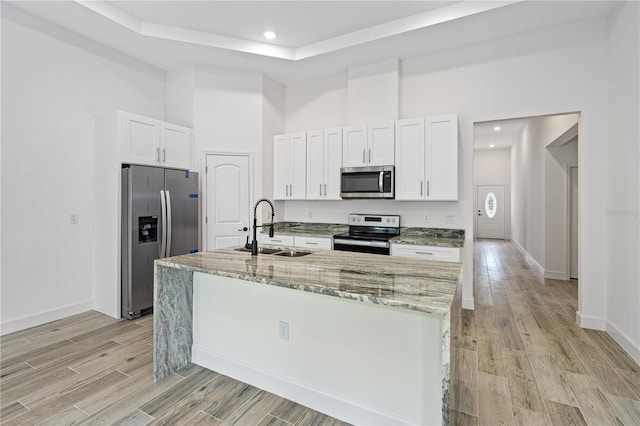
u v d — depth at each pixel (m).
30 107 3.07
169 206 3.58
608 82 3.00
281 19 3.37
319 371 1.85
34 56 3.10
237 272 1.78
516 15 3.03
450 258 3.23
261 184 4.49
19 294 3.01
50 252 3.23
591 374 2.25
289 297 1.95
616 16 2.83
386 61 3.98
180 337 2.32
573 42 3.16
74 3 2.91
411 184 3.65
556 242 5.09
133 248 3.31
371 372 1.69
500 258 6.94
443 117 3.49
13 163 2.96
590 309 3.08
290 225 4.86
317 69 4.35
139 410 1.85
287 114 4.93
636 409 1.87
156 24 3.48
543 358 2.48
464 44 3.62
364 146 3.89
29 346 2.67
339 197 4.08
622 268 2.70
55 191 3.26
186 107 4.25
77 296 3.45
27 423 1.73
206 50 3.80
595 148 3.05
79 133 3.47
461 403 1.92
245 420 1.77
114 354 2.53
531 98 3.35
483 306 3.73
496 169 10.59
